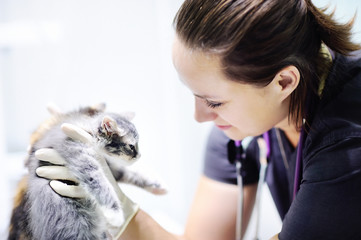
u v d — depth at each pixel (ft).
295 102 2.90
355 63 2.85
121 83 8.04
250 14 2.44
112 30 7.93
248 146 4.07
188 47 2.62
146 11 7.79
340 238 2.47
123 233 3.24
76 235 3.09
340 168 2.43
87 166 3.30
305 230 2.54
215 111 2.95
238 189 4.04
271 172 3.88
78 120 3.88
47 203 3.10
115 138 3.90
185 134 7.64
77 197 3.16
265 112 2.85
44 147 3.43
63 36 7.93
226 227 4.03
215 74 2.61
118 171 4.00
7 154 7.86
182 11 2.72
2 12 7.68
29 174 3.39
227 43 2.46
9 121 7.96
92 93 8.06
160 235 3.36
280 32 2.48
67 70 7.99
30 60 7.92
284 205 3.83
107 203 3.20
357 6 3.97
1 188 6.71
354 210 2.39
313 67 2.81
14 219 3.36
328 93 2.82
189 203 7.79
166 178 8.01
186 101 7.45
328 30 2.74
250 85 2.62
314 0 4.04
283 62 2.56
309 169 2.67
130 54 7.96
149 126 8.00
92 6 7.85
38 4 7.77
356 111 2.61
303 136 2.97
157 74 7.94
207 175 4.20
